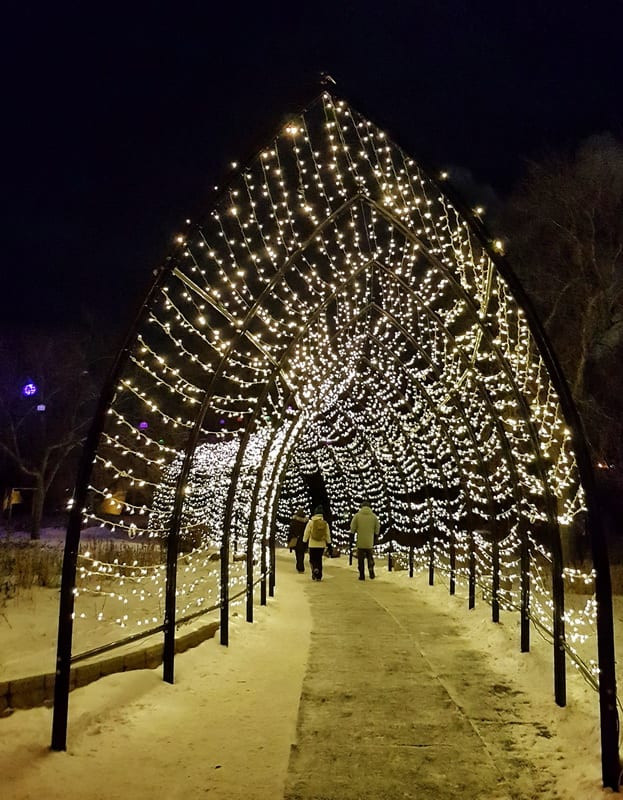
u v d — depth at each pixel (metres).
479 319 6.67
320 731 4.91
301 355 10.80
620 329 15.66
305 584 14.06
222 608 7.28
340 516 22.34
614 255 15.43
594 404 16.47
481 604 10.55
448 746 4.65
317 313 8.71
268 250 7.01
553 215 15.70
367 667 6.82
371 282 11.17
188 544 18.00
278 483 11.92
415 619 9.72
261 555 11.03
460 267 8.35
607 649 4.06
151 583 12.42
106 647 4.73
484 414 11.21
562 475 10.05
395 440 15.92
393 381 13.86
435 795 3.91
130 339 5.11
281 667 6.76
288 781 4.04
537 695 5.78
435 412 11.62
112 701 4.98
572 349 15.88
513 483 7.79
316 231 7.05
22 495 30.83
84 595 10.60
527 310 4.84
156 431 22.00
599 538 4.21
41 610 9.24
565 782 4.07
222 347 6.97
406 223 7.43
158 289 5.30
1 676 4.80
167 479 20.30
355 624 9.28
